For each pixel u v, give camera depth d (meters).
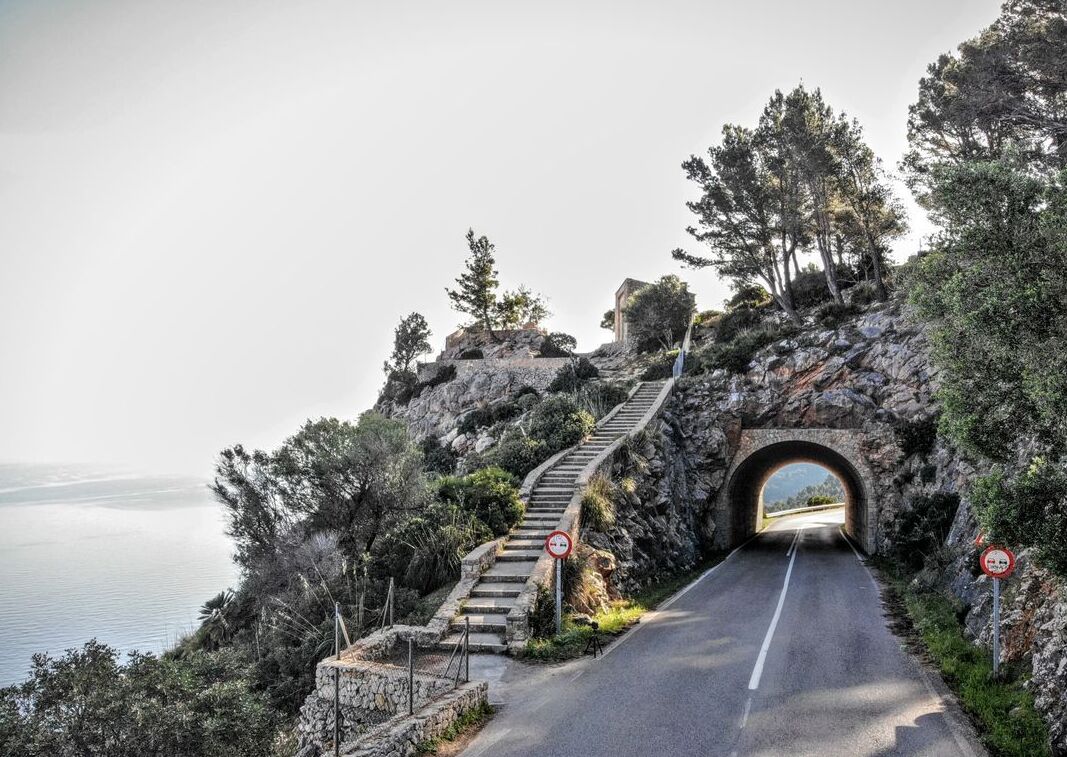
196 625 30.20
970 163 10.85
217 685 14.42
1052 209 10.26
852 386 35.34
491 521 21.47
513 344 66.12
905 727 10.54
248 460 25.88
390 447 23.92
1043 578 13.27
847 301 41.41
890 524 32.62
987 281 10.89
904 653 14.78
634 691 12.47
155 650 26.70
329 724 13.81
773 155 43.16
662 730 10.56
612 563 20.73
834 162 39.78
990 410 11.45
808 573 27.12
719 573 27.53
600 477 25.62
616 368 52.44
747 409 37.03
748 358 39.12
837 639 16.02
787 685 12.59
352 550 23.09
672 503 30.48
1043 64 25.94
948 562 20.97
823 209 41.94
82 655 14.12
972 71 28.34
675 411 37.94
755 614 18.98
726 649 15.22
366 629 18.25
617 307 71.81
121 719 13.08
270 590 23.12
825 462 43.12
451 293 71.06
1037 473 10.45
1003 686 12.10
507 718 11.31
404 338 75.50
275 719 15.30
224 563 48.72
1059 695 10.31
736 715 11.12
